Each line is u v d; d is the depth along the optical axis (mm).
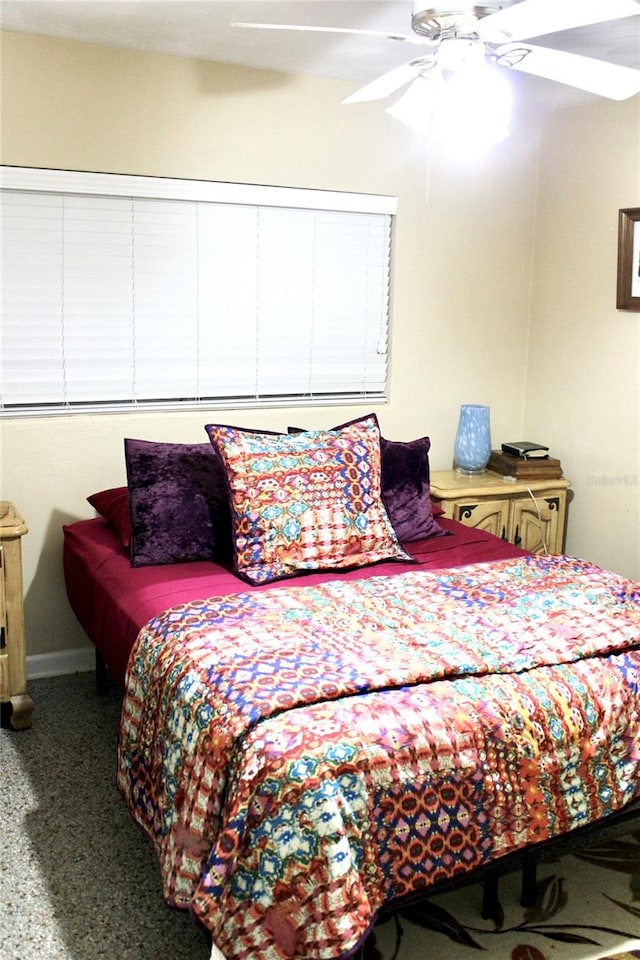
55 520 3527
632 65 3408
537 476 4055
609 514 4027
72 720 3254
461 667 2217
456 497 3834
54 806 2727
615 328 3904
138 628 2633
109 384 3553
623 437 3916
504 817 2102
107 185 3369
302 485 3086
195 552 3143
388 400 4121
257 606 2596
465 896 2396
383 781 1937
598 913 2326
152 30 3098
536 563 3025
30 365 3404
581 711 2244
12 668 3137
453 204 4078
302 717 1990
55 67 3229
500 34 2182
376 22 2959
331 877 1810
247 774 1893
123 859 2492
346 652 2273
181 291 3605
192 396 3717
